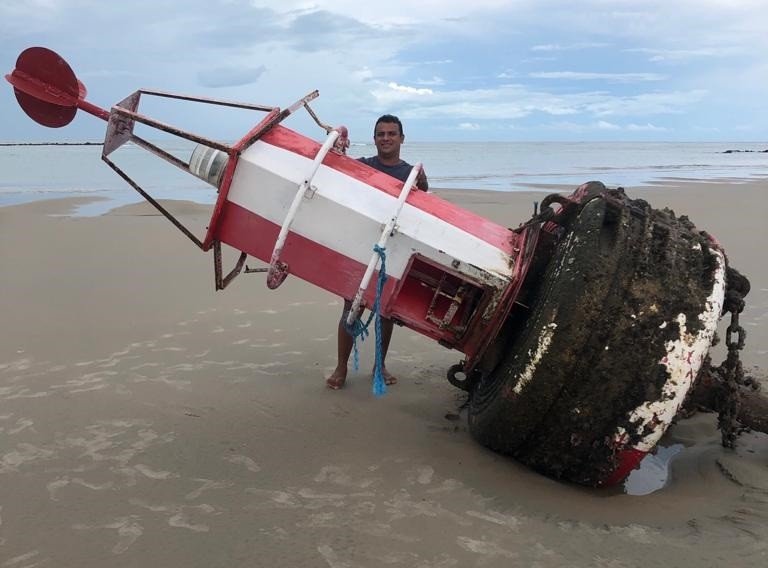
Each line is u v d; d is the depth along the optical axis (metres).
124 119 3.48
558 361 2.90
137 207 13.36
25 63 3.46
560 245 3.30
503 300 3.20
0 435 3.68
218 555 2.62
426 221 3.31
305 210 3.29
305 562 2.58
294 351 5.22
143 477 3.24
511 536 2.76
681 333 2.86
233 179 3.37
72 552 2.64
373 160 4.84
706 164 44.94
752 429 3.60
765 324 5.90
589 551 2.67
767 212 12.89
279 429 3.82
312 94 3.67
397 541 2.72
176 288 7.03
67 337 5.42
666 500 3.13
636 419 2.91
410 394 4.43
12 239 9.48
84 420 3.89
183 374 4.66
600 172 32.59
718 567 2.57
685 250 3.03
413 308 3.44
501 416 3.13
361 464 3.40
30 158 38.47
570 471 3.12
